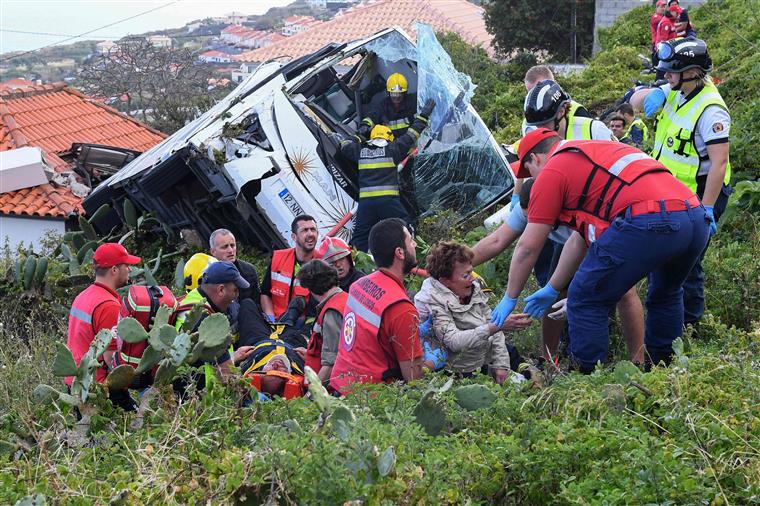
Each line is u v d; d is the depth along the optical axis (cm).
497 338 488
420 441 330
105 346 431
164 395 432
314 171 856
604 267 416
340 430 311
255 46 6178
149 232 973
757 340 420
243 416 386
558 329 526
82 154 1495
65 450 396
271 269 676
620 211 414
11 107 2256
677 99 566
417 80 965
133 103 3875
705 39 1712
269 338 557
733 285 575
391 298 437
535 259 439
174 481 320
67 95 2438
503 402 381
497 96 1705
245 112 849
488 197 922
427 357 471
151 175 872
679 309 459
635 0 2680
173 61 3850
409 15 4031
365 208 841
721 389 368
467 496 317
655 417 363
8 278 905
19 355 726
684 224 409
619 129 907
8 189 1653
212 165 845
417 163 904
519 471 325
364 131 908
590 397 370
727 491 304
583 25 2794
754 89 1115
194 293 541
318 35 4128
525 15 2816
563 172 425
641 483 297
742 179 816
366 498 279
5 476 345
